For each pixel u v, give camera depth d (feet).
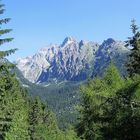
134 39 120.16
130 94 55.47
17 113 198.70
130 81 58.95
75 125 106.01
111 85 79.05
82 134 100.12
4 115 116.26
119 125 55.83
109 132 57.77
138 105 54.75
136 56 114.73
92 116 79.41
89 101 82.69
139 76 60.23
